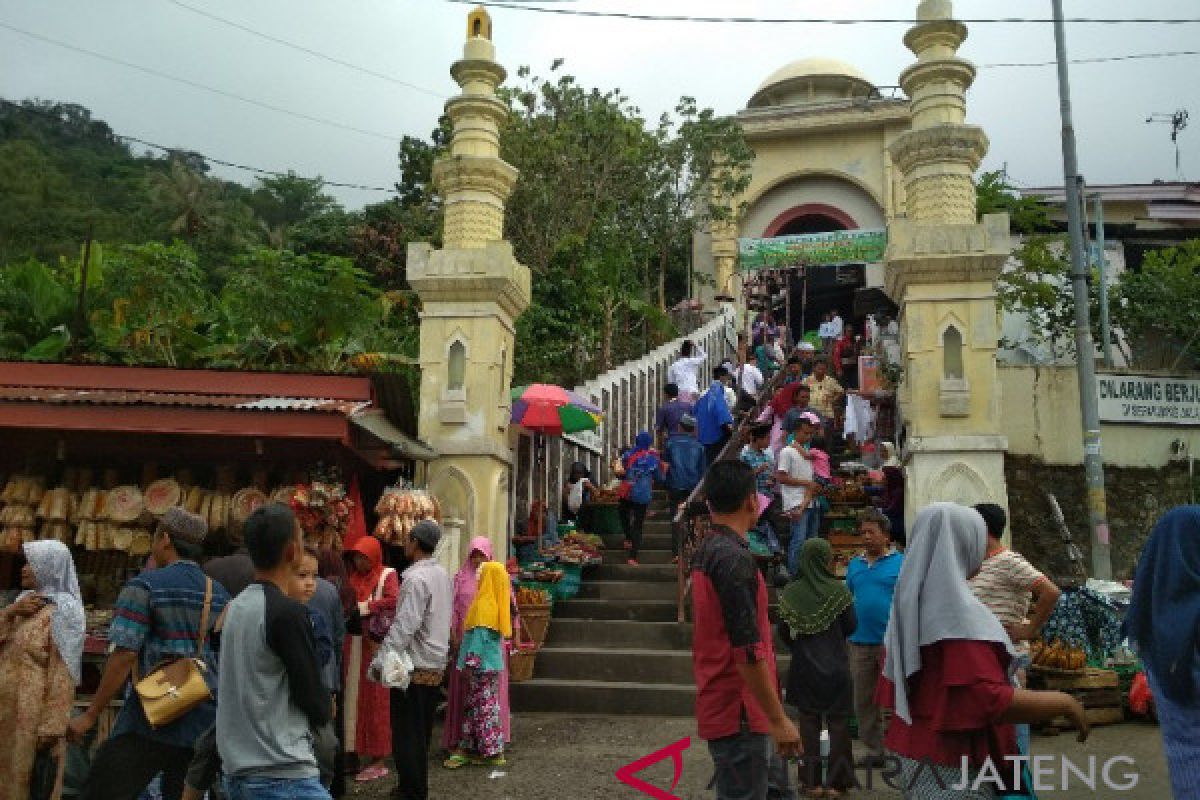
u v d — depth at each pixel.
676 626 9.27
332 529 7.30
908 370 8.93
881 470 10.45
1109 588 8.83
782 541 10.41
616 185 19.78
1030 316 15.97
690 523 9.62
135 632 4.39
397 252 24.47
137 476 7.81
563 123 19.12
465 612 7.16
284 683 3.45
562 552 10.27
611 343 17.86
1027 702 2.99
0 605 7.03
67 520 7.45
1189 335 14.94
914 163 9.44
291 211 61.06
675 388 12.29
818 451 9.60
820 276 25.50
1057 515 10.05
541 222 18.94
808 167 24.88
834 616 5.90
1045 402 10.71
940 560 3.24
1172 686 3.06
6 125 58.50
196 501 7.42
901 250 8.88
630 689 8.38
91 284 13.08
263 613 3.47
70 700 5.03
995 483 8.47
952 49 9.61
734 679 3.71
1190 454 10.93
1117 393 10.90
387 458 8.47
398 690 6.02
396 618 6.00
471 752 6.76
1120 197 18.77
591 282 17.41
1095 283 15.56
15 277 12.73
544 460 12.16
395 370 12.26
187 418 6.96
